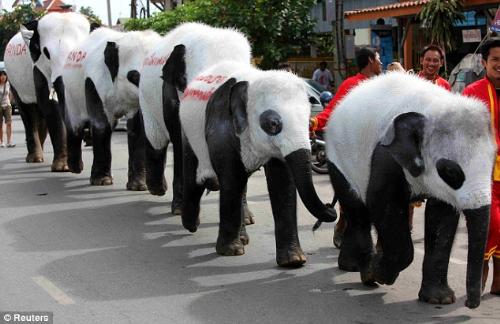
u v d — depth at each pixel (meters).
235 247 7.13
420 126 4.92
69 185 11.22
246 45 7.75
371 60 6.93
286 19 18.03
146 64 8.71
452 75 13.36
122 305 5.79
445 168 4.79
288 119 5.95
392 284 5.89
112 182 11.22
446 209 5.39
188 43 7.82
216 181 7.06
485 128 4.78
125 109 10.30
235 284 6.27
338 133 5.84
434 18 13.84
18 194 10.57
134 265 6.91
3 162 13.96
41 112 13.38
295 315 5.48
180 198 9.01
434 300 5.61
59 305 5.80
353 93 5.85
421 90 5.21
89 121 10.84
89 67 10.43
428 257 5.61
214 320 5.41
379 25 17.33
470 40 14.70
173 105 7.99
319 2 20.19
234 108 6.25
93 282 6.40
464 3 13.89
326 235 8.03
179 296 5.98
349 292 5.98
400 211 5.30
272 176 6.55
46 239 7.96
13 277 6.58
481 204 4.69
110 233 8.19
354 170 5.71
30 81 12.90
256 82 6.15
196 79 7.19
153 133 8.88
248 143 6.33
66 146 12.51
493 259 5.77
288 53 18.22
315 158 12.15
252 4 17.73
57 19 11.92
